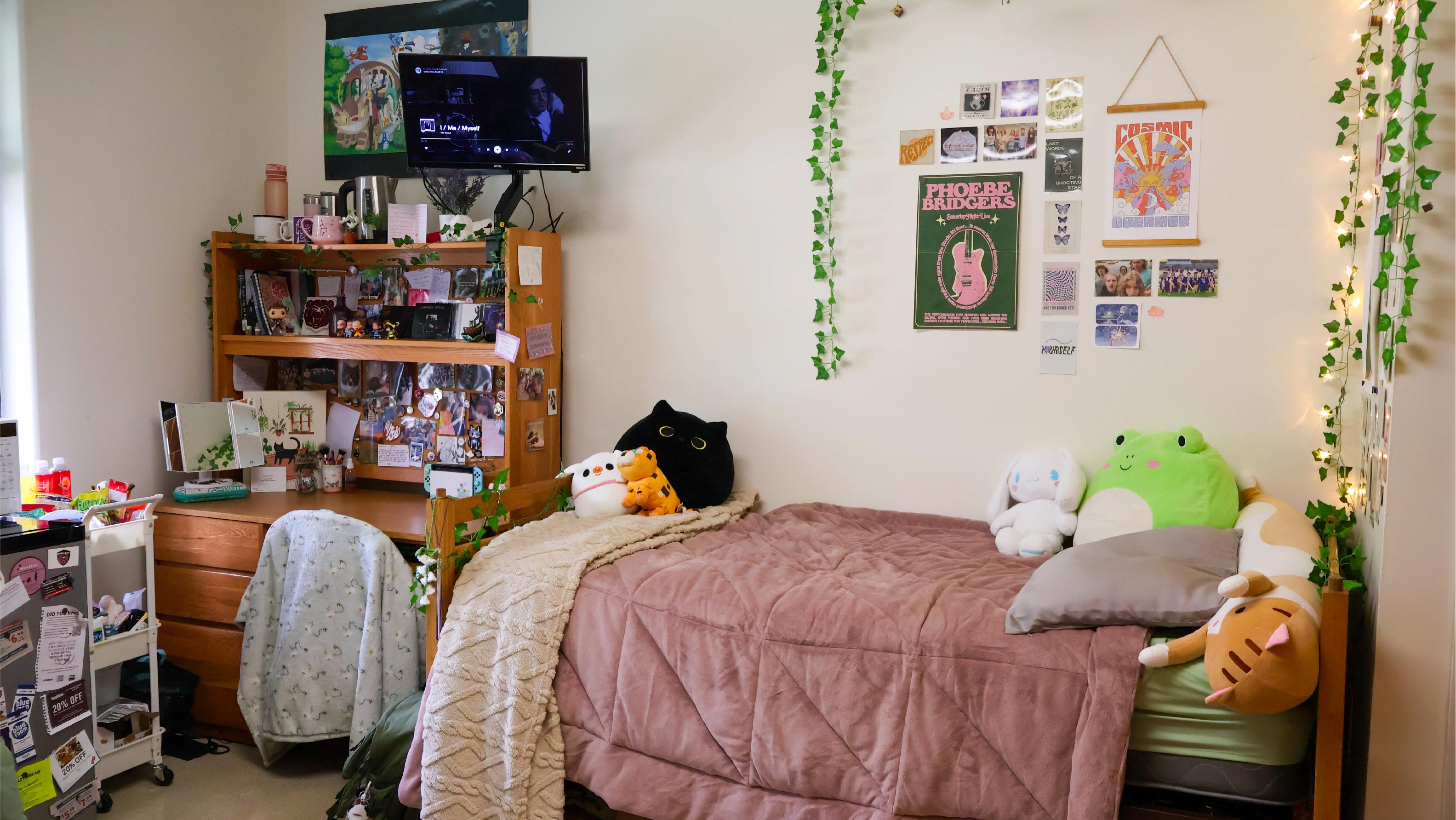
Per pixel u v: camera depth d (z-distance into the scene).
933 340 2.89
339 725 2.62
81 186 2.95
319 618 2.61
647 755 2.23
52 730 2.29
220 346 3.35
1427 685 1.82
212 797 2.59
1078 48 2.70
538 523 2.69
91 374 3.00
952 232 2.85
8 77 2.77
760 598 2.18
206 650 2.90
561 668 2.32
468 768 2.26
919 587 2.20
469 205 3.17
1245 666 1.70
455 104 2.93
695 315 3.16
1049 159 2.74
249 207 3.55
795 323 3.05
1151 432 2.69
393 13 3.48
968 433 2.87
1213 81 2.58
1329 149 2.49
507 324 3.00
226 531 2.88
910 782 1.94
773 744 2.07
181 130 3.27
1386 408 1.95
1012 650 1.92
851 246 2.96
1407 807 1.84
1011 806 1.89
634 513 2.82
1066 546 2.70
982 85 2.80
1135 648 1.86
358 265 3.48
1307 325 2.54
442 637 2.34
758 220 3.07
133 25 3.08
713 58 3.09
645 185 3.20
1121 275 2.69
